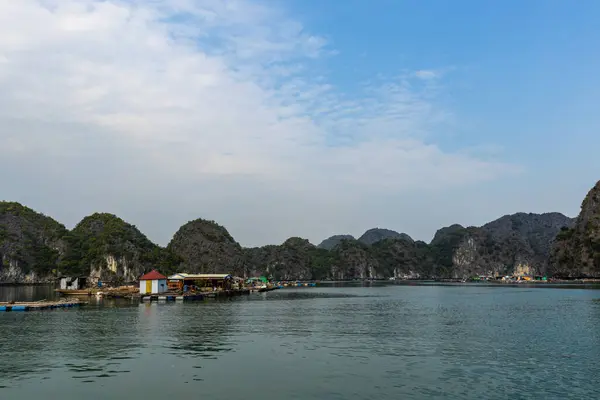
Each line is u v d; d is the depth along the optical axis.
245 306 80.38
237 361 30.45
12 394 22.66
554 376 26.12
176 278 117.50
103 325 49.94
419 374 26.75
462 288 186.00
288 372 27.31
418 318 58.94
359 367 28.64
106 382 24.92
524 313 64.62
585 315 60.72
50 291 146.25
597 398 21.84
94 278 199.88
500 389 23.47
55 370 27.75
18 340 39.19
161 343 37.75
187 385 24.34
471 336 41.69
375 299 107.31
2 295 118.94
